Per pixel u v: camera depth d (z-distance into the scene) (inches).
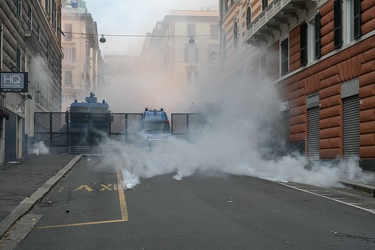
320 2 896.9
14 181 592.4
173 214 387.5
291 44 1047.6
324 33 887.7
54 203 459.2
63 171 725.3
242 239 297.9
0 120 795.4
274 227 335.0
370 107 729.6
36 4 1176.2
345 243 288.4
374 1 718.5
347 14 812.6
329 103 868.6
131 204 443.5
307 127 975.6
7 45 853.8
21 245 291.9
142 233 318.0
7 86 755.4
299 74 1002.1
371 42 727.1
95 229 335.6
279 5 1013.2
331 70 860.6
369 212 409.7
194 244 285.4
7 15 848.9
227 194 510.6
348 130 810.8
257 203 448.8
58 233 325.4
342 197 514.6
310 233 316.2
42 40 1327.5
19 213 384.8
